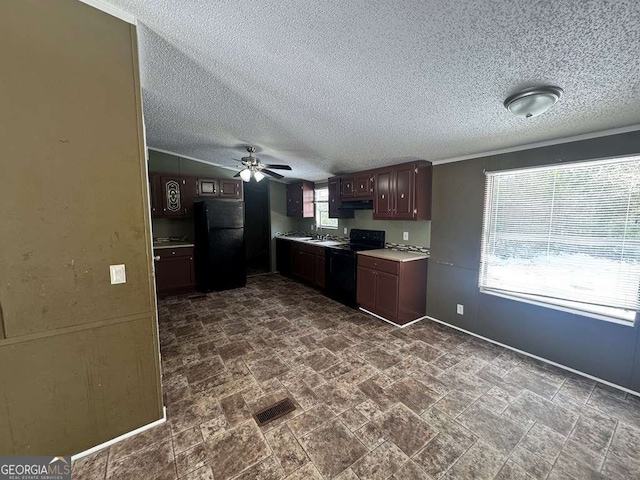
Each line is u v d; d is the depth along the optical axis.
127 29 1.45
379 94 1.83
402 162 3.49
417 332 3.12
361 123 2.38
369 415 1.84
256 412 1.86
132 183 1.55
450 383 2.19
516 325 2.69
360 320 3.48
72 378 1.48
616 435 1.67
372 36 1.27
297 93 1.99
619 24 1.01
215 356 2.61
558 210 2.38
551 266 2.45
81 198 1.42
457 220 3.14
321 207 5.71
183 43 1.58
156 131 3.39
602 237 2.16
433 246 3.42
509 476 1.41
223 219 4.79
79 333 1.48
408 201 3.39
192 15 1.32
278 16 1.23
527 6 0.99
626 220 2.04
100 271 1.50
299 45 1.42
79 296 1.46
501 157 2.72
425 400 1.99
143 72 1.93
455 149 2.81
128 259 1.57
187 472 1.43
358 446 1.59
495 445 1.60
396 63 1.46
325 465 1.47
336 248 4.21
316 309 3.89
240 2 1.17
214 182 5.06
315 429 1.72
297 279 5.61
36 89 1.27
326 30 1.28
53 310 1.40
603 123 1.95
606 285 2.16
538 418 1.81
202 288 4.79
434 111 1.98
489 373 2.32
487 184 2.86
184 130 3.28
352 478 1.39
